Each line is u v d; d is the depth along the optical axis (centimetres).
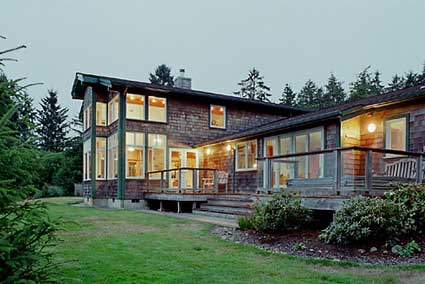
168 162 1661
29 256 271
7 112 272
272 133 1355
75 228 823
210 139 1780
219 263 513
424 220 609
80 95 2067
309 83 5047
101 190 1705
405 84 4156
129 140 1583
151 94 1650
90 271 459
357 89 3947
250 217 805
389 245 564
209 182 1655
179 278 434
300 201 761
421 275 444
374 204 601
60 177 2620
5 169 270
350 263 509
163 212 1333
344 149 738
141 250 592
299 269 485
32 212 277
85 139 1923
